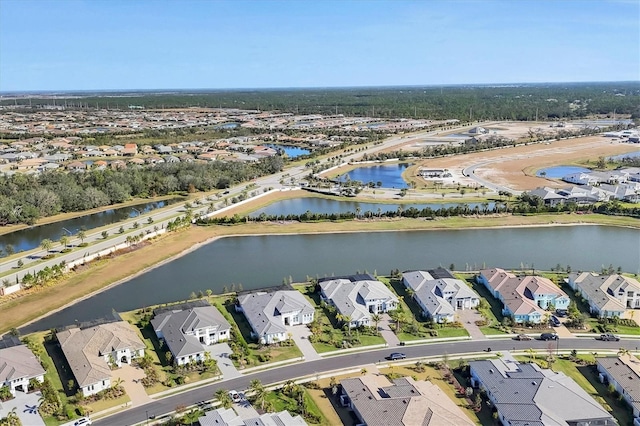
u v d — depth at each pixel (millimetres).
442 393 84062
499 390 84750
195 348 95188
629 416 81938
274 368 94250
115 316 108188
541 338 104188
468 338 104625
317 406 84000
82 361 90125
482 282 128000
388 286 127062
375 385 85875
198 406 83125
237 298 115625
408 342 103062
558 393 82312
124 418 80562
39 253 148500
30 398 85000
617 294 116312
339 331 106938
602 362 92500
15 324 110438
